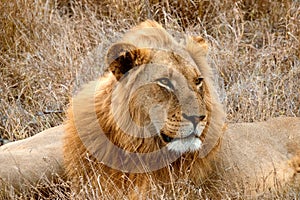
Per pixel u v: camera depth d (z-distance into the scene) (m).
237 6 18.66
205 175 11.64
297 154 13.34
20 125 15.38
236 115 14.92
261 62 16.97
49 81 16.66
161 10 19.22
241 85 16.09
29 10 18.59
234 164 12.26
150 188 11.16
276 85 16.06
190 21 19.31
